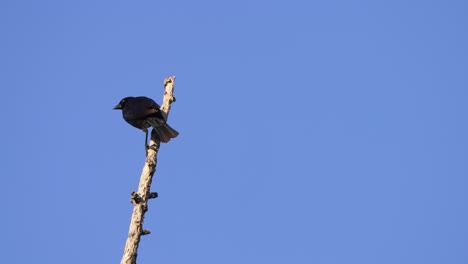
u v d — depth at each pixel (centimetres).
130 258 1181
